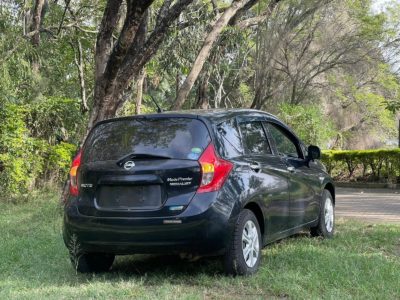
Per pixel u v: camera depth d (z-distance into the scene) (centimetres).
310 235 823
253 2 1508
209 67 1555
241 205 584
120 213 579
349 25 2484
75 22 1978
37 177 1420
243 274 586
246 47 1819
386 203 1412
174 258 699
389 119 3197
